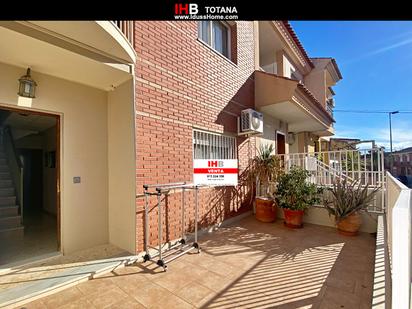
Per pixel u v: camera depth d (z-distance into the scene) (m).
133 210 3.37
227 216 5.36
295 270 2.99
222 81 5.37
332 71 12.28
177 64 4.18
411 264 1.60
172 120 4.03
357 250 3.67
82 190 3.58
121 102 3.60
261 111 6.95
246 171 6.13
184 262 3.26
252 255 3.51
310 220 5.37
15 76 2.97
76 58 2.79
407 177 12.39
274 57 8.78
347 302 2.28
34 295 2.35
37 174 7.01
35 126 5.89
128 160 3.46
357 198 4.37
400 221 1.44
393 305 1.39
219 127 5.20
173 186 3.59
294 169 5.32
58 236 3.38
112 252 3.42
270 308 2.20
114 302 2.32
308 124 8.90
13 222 4.17
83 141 3.61
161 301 2.33
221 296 2.42
